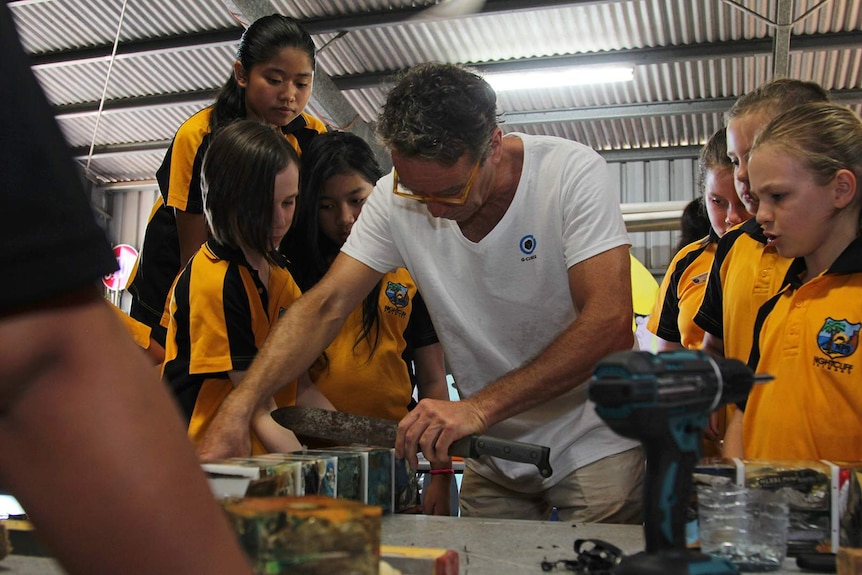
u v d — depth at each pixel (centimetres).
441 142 146
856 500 116
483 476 195
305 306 174
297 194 191
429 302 182
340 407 206
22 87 44
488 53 666
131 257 789
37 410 43
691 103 730
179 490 46
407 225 178
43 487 44
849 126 150
